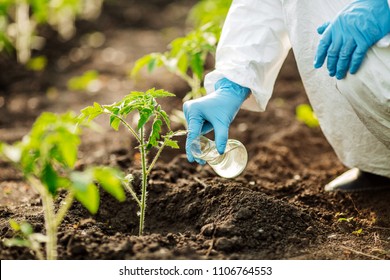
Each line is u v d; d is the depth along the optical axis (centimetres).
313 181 349
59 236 252
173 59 348
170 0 814
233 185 292
